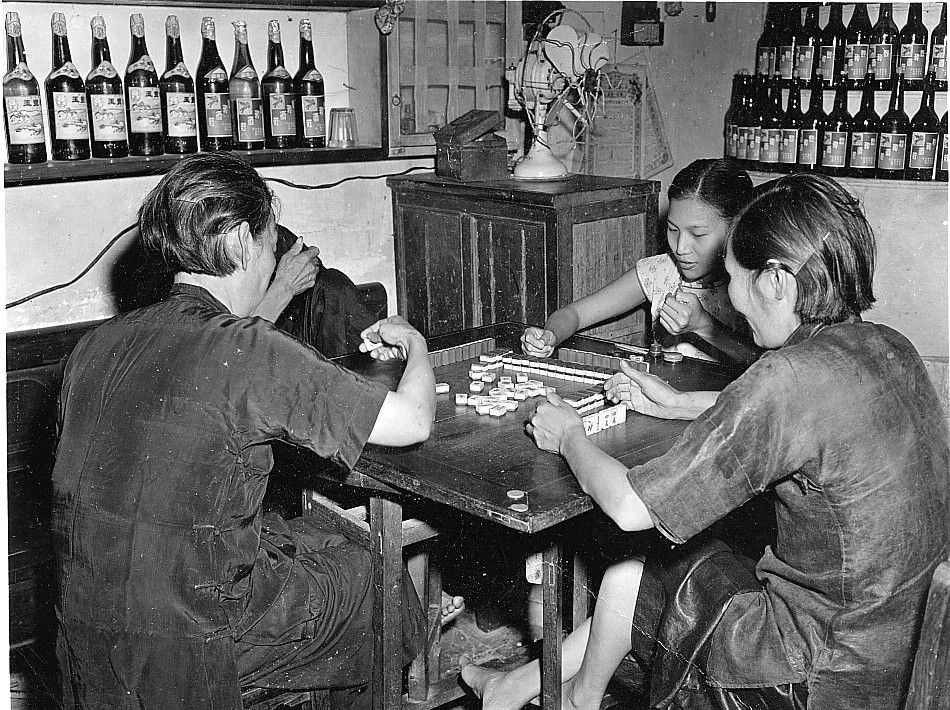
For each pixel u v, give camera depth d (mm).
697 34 3857
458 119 3318
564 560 1968
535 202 2934
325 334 2605
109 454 1407
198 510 1396
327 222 3289
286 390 1419
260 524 1691
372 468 1548
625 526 1341
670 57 3951
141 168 2594
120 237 2783
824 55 3473
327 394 1438
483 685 1929
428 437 1667
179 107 2730
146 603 1394
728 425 1298
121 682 1423
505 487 1433
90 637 1422
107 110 2584
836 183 1356
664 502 1315
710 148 3943
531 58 3219
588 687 1749
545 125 3332
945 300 3158
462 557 2441
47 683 2322
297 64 3166
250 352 1421
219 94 2818
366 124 3316
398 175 3416
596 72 3338
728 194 2236
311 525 1879
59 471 1442
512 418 1775
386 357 2053
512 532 2395
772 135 3596
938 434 1332
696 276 2369
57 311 2695
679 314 2193
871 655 1295
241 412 1407
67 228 2674
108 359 1459
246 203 1497
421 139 3383
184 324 1450
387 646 1720
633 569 1659
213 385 1404
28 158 2494
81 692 1453
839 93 3404
